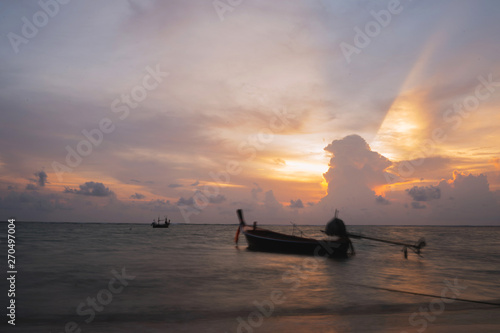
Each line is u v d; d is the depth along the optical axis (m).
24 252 28.23
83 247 34.31
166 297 12.09
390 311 10.41
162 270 18.59
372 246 44.66
